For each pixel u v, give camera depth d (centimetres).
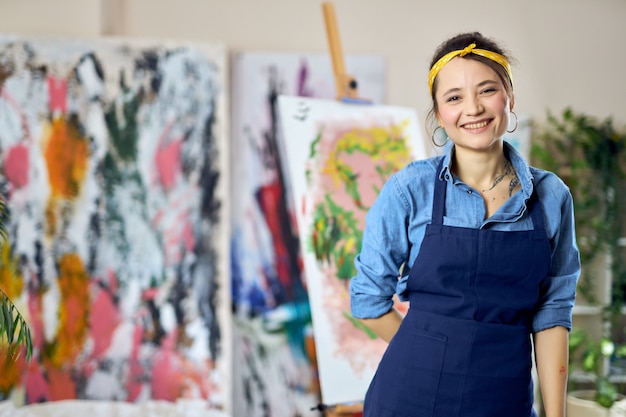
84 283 349
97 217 351
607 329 388
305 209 323
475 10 391
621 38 405
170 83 357
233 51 374
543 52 398
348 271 322
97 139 351
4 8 351
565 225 173
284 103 330
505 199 170
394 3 384
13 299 341
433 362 167
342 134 335
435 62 171
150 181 355
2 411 327
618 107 406
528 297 167
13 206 343
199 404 352
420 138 348
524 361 166
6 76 343
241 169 373
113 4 364
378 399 174
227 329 359
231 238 372
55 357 345
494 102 163
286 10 377
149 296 355
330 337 313
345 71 344
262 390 373
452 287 168
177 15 370
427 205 173
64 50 348
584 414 367
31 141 345
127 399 351
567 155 399
